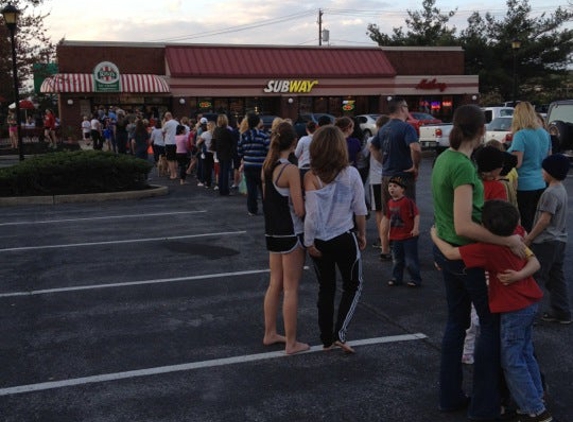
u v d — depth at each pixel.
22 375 4.54
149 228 10.11
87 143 28.86
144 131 18.27
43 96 45.22
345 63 36.56
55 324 5.61
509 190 5.32
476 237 3.49
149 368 4.64
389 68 37.12
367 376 4.45
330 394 4.18
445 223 3.74
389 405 4.02
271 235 4.76
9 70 23.06
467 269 3.60
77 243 9.02
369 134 30.56
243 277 7.09
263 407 4.01
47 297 6.42
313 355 4.84
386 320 5.60
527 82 47.88
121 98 32.47
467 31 47.56
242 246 8.67
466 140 3.64
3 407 4.06
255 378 4.44
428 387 4.27
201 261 7.84
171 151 17.02
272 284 4.98
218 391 4.25
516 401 3.60
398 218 6.50
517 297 3.52
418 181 16.66
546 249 5.14
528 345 3.66
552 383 4.29
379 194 8.31
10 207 12.67
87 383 4.40
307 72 35.34
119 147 21.73
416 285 6.57
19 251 8.53
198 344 5.09
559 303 5.36
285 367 4.62
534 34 45.75
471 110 3.62
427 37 50.91
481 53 45.09
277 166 4.63
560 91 51.84
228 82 33.78
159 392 4.24
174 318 5.74
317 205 4.44
